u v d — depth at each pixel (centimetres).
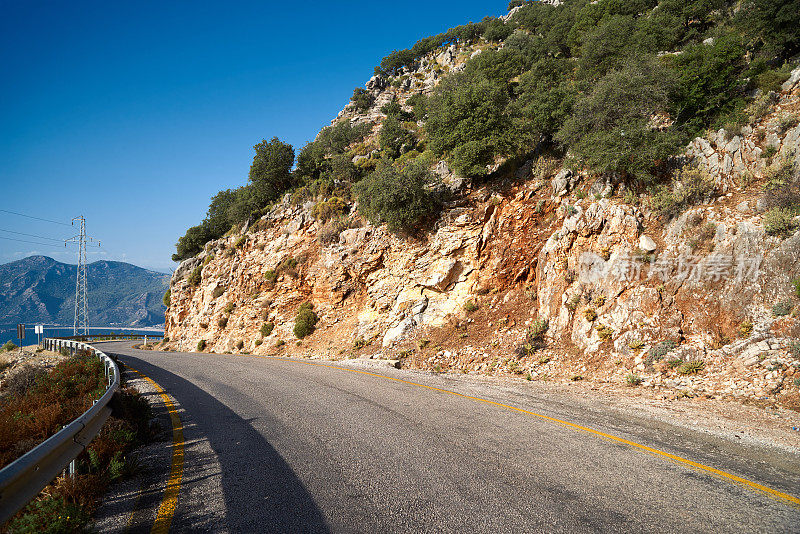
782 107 1494
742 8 2248
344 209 2695
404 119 4800
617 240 1466
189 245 4744
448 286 2008
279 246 2888
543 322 1572
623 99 1603
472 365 1531
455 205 2042
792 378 886
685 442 633
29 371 1151
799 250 1073
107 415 613
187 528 368
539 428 700
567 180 1792
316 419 761
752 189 1313
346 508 406
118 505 419
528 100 2420
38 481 362
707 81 1709
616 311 1345
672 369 1109
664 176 1549
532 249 1823
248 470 512
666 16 2878
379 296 2253
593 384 1138
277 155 3425
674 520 384
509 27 6756
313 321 2566
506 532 358
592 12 3853
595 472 504
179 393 1045
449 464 527
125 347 3928
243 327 2948
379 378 1262
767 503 424
